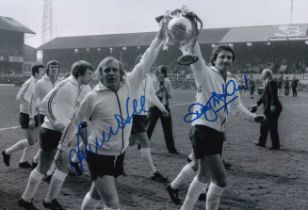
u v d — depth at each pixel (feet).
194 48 12.21
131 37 181.98
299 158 26.27
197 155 12.73
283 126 44.45
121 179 19.86
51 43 198.29
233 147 30.30
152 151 27.89
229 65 13.02
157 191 17.88
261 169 22.82
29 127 20.27
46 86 19.60
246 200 16.92
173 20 11.57
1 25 180.04
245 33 155.53
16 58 183.93
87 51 189.06
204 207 15.88
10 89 119.75
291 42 152.76
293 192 18.24
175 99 85.97
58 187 14.43
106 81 10.92
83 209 11.97
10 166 21.98
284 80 123.44
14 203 15.58
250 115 13.51
